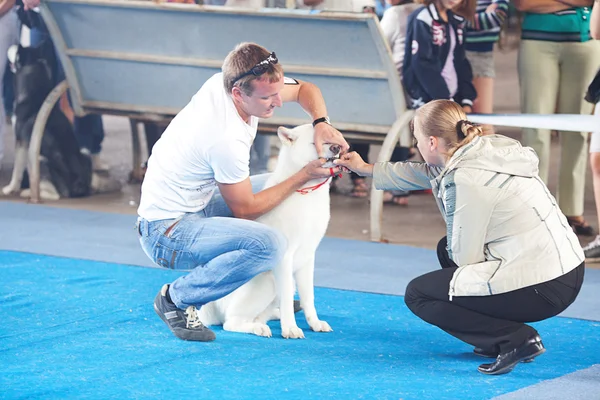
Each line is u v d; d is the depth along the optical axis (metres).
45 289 5.19
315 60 6.87
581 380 3.74
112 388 3.53
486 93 7.74
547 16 6.70
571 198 6.95
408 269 5.92
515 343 3.76
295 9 6.75
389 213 7.85
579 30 6.68
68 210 7.66
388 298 5.19
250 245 3.98
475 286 3.72
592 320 4.74
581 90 6.79
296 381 3.65
